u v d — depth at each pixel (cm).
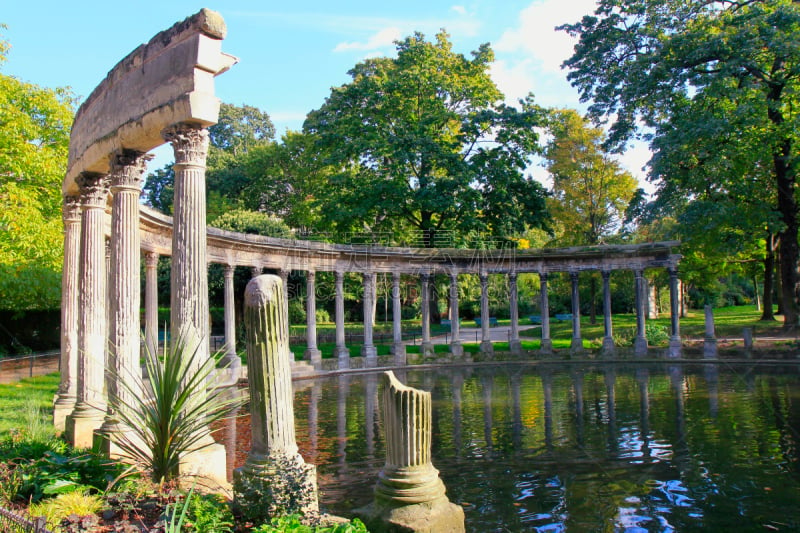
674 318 3553
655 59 3325
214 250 2884
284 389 855
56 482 883
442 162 4119
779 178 3394
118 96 1322
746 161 3309
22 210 2211
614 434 1555
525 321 6319
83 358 1377
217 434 1597
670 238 3847
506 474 1218
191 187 1124
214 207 5297
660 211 3528
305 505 800
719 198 3453
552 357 3675
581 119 5106
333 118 4525
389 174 4300
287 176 5838
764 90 3312
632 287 5716
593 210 5188
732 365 3127
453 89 4453
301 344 4016
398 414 835
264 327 843
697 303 6588
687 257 4278
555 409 1944
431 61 4456
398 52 4553
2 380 2241
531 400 2145
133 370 1218
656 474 1202
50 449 1120
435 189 4078
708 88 3200
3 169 2338
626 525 938
